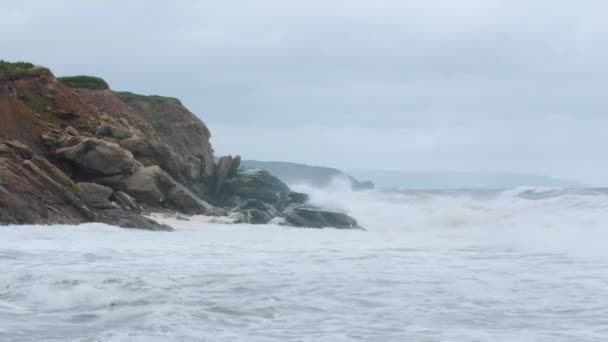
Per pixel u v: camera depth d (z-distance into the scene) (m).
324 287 16.12
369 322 12.71
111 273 17.31
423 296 15.19
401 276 17.98
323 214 44.66
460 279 17.52
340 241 30.28
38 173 33.59
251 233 34.81
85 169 41.00
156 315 12.62
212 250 24.78
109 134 46.34
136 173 41.91
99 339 10.94
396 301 14.63
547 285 16.70
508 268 19.91
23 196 31.92
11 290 14.70
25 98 46.12
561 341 11.35
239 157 55.72
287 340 11.32
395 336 11.67
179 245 26.36
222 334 11.53
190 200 43.12
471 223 46.69
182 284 16.17
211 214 43.56
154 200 41.78
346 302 14.48
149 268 19.08
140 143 46.28
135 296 14.42
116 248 24.22
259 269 19.22
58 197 33.41
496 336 11.69
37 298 14.11
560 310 13.84
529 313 13.55
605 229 32.50
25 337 11.23
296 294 15.21
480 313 13.55
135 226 34.28
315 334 11.75
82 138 42.12
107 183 41.12
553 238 29.23
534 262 21.41
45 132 42.84
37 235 27.38
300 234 34.88
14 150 35.03
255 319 12.80
